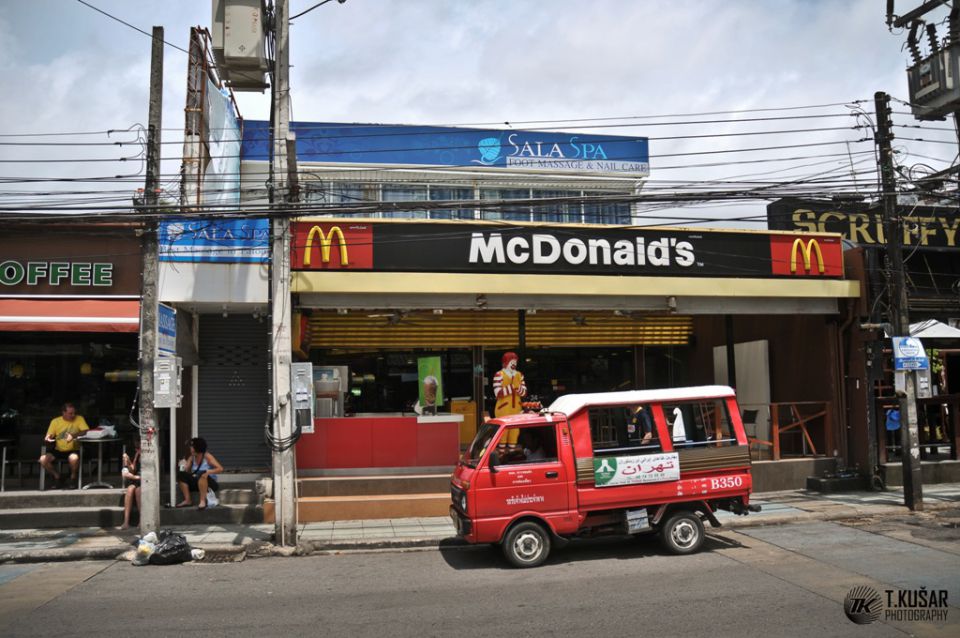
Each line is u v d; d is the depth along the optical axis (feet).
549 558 31.76
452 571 30.01
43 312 40.63
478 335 52.06
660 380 57.77
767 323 55.83
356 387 51.37
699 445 32.55
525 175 58.85
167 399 35.12
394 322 48.78
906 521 39.01
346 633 21.66
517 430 32.04
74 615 23.93
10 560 32.91
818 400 50.98
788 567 29.19
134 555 32.86
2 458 43.37
